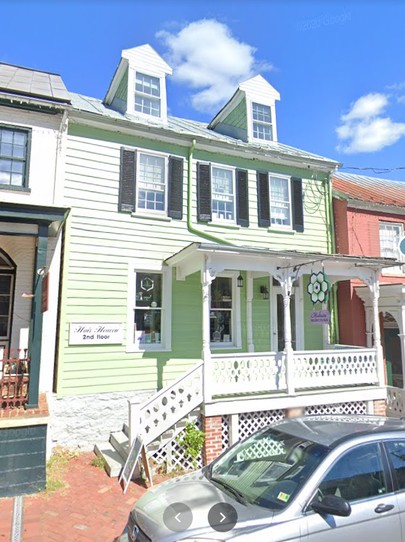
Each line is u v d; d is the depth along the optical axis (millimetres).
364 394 9461
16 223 7445
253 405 8281
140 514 3559
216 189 11102
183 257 8992
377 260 9773
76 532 4891
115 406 8938
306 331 11773
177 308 10023
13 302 8805
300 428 4344
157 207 10242
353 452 3686
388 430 4016
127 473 6426
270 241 11508
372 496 3516
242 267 8820
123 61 10797
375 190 14789
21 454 5992
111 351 9094
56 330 8695
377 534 3346
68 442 8383
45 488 6090
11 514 5305
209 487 3812
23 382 6641
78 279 8945
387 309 11516
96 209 9336
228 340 10852
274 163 11969
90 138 9508
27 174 8594
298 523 3150
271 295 11492
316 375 9492
